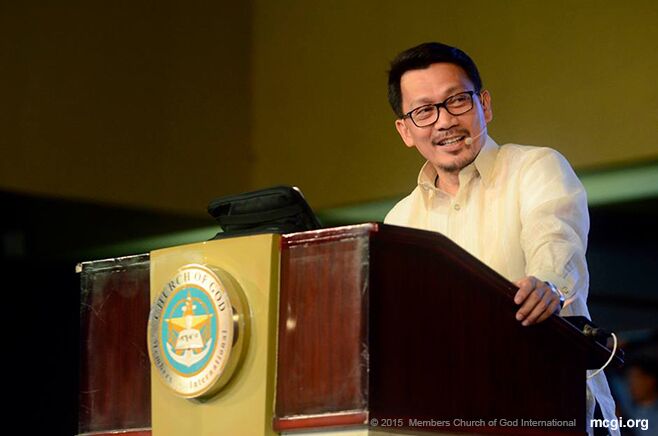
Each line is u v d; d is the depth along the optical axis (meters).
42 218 14.81
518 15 12.06
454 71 5.50
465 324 4.09
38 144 13.48
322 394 3.87
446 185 5.79
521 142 11.97
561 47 11.68
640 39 11.04
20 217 14.78
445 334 4.03
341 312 3.87
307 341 3.94
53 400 16.12
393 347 3.86
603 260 14.10
